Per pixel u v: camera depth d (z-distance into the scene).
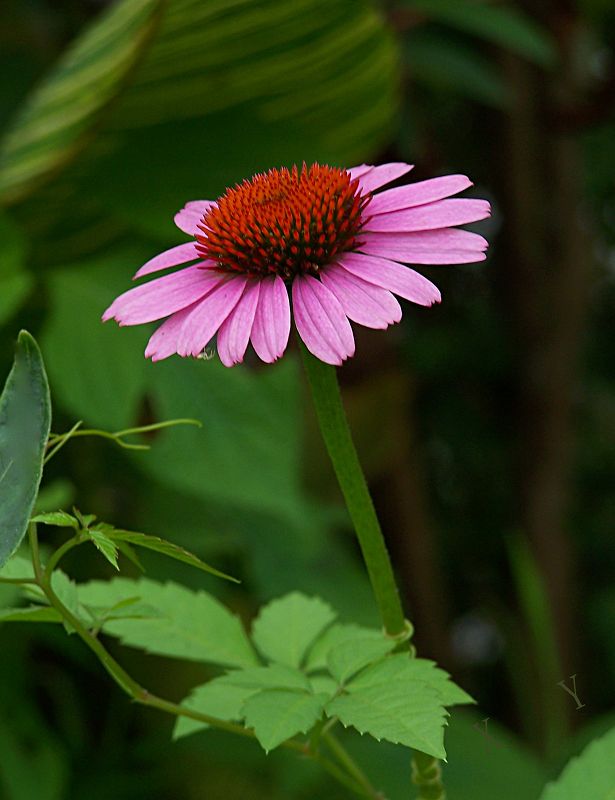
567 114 1.94
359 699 0.75
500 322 2.37
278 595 1.19
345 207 0.75
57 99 1.06
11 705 1.07
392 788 1.18
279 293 0.75
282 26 1.00
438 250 0.75
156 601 0.82
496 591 2.47
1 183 1.08
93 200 1.13
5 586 0.95
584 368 2.56
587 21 2.05
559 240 2.16
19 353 0.74
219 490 1.06
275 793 1.18
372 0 1.23
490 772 1.28
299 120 1.16
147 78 1.03
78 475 1.17
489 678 2.38
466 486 2.52
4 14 1.39
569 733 2.12
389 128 1.27
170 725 1.20
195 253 0.77
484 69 1.52
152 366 1.08
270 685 0.77
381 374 1.68
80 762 1.18
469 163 2.23
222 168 1.13
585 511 2.54
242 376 1.12
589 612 2.45
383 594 0.77
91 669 1.17
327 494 1.51
